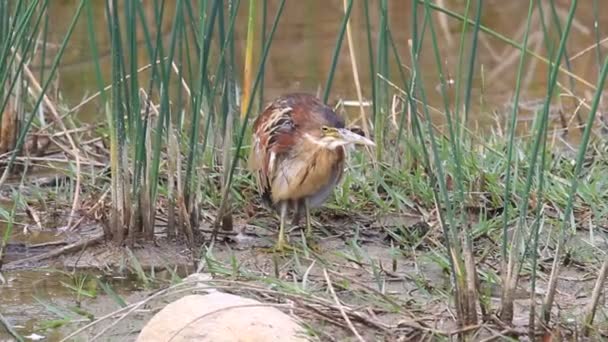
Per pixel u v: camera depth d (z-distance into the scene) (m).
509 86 17.56
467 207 12.09
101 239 11.41
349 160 12.66
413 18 11.86
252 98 11.27
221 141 12.39
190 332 8.83
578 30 20.14
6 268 11.06
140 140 11.18
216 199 12.32
